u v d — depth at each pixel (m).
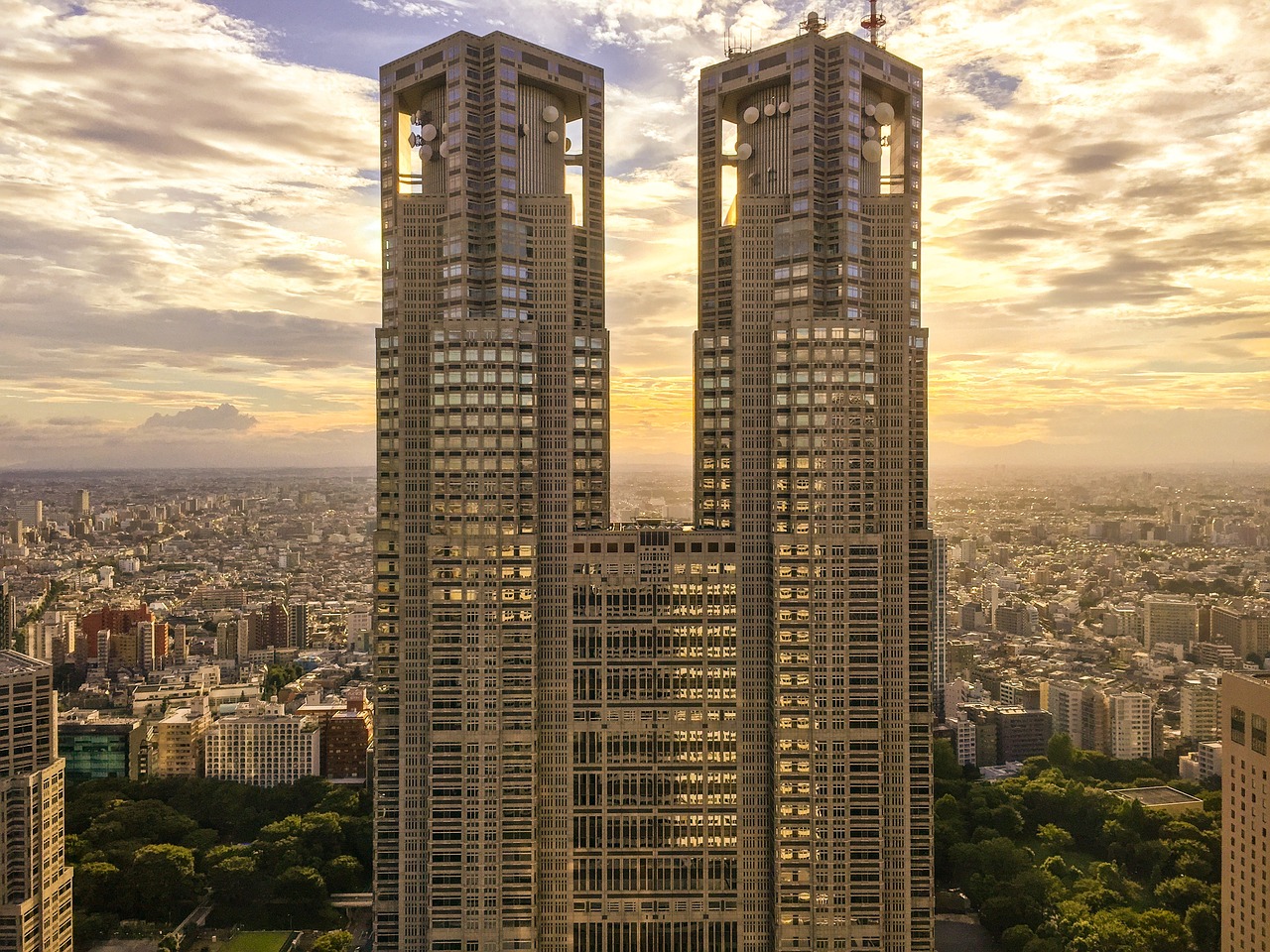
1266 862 191.88
